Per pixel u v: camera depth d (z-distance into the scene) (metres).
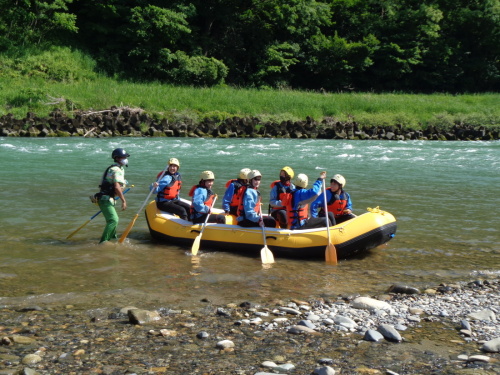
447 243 7.23
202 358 3.72
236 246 6.87
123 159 7.16
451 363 3.69
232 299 5.03
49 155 15.63
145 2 33.97
